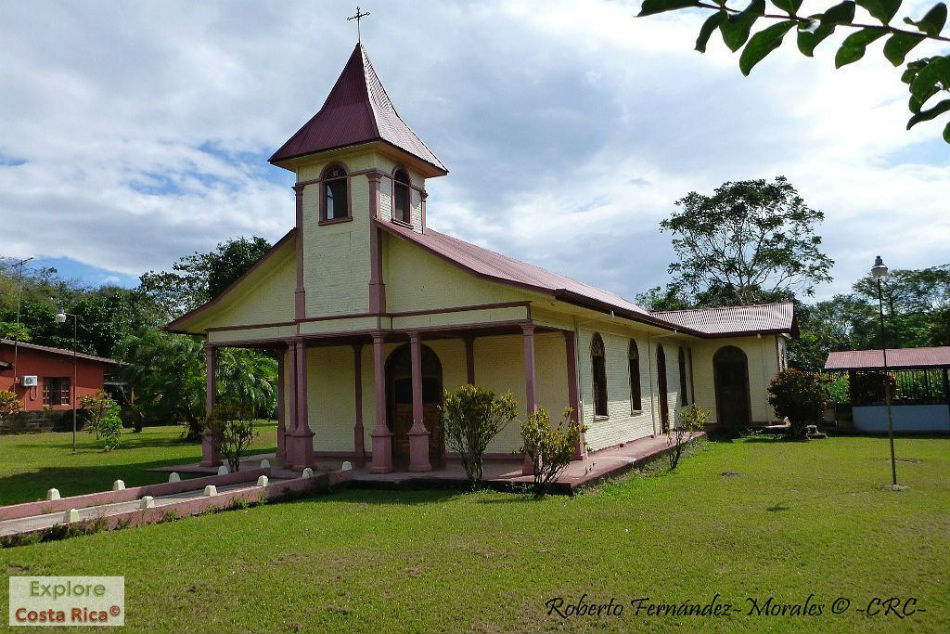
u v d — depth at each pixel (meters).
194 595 6.61
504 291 14.02
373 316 14.86
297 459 15.50
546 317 15.02
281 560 7.80
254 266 16.41
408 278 15.04
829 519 9.34
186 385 26.58
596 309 15.12
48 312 42.56
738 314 29.06
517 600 6.30
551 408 16.39
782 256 42.50
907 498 10.95
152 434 31.09
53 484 14.57
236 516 10.62
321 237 15.70
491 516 10.12
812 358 44.84
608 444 18.22
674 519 9.57
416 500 12.02
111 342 41.56
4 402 28.05
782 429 24.44
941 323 44.19
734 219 43.97
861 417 24.75
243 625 5.86
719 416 27.34
